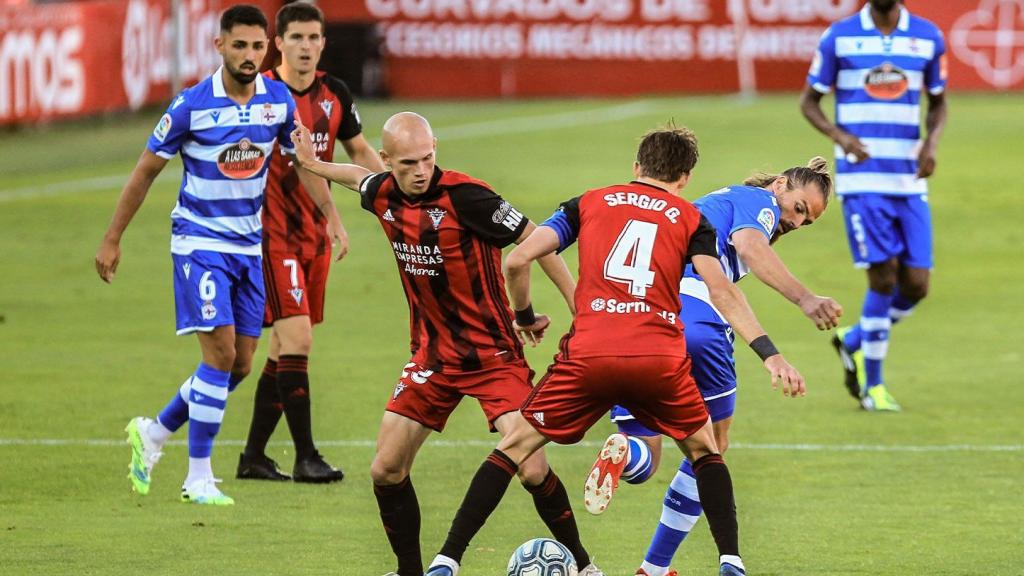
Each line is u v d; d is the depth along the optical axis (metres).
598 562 22.47
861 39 36.41
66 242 56.88
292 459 29.58
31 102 81.31
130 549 22.62
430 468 28.61
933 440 31.28
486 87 116.56
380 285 50.56
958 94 112.25
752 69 115.94
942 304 48.00
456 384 20.91
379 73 115.31
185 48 98.69
